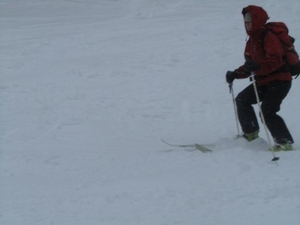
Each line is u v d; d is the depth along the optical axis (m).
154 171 9.65
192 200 7.98
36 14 29.41
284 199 7.76
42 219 7.54
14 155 11.20
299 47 20.77
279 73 10.16
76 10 30.03
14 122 13.86
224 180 8.76
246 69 9.90
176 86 16.98
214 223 7.12
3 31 25.45
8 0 32.53
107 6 30.42
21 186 9.17
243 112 10.73
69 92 16.59
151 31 24.23
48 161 10.71
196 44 21.83
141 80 17.75
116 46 22.08
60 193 8.70
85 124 13.68
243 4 28.48
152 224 7.19
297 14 25.55
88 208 7.92
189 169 9.54
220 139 11.00
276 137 10.38
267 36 9.85
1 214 7.80
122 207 7.89
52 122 13.85
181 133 12.78
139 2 30.41
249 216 7.27
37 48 22.17
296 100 14.88
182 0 30.38
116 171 9.87
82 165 10.38
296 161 9.41
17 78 18.36
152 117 14.18
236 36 22.64
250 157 9.79
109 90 16.75
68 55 21.09
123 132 12.98
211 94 16.06
